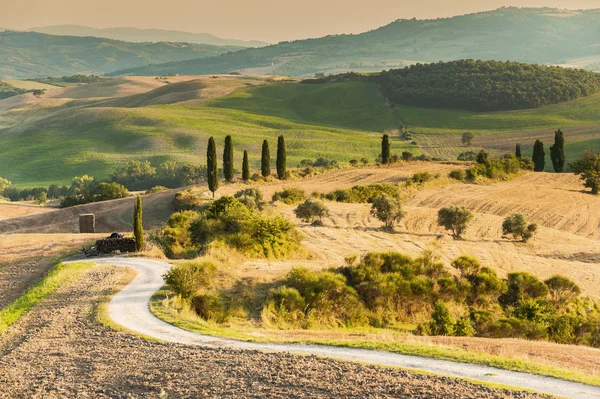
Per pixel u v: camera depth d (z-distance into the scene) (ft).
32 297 155.53
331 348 100.07
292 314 149.38
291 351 97.60
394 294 171.63
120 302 141.90
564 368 94.22
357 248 274.16
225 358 93.35
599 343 165.37
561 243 327.88
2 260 257.75
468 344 115.55
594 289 224.94
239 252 215.31
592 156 574.15
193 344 103.50
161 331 114.32
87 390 82.43
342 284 164.66
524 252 298.97
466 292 187.62
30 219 483.92
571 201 458.09
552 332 167.53
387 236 318.04
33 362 97.04
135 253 236.63
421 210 406.62
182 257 236.63
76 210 499.10
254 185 516.32
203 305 141.49
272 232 243.60
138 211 247.70
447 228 338.54
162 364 91.86
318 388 77.51
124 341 107.14
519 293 197.26
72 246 293.43
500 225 369.71
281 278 171.22
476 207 433.48
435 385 76.95
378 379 80.07
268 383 80.48
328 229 328.70
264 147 558.97
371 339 112.88
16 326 124.57
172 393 79.20
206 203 432.25
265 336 114.11
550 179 579.07
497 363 89.35
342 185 527.40
